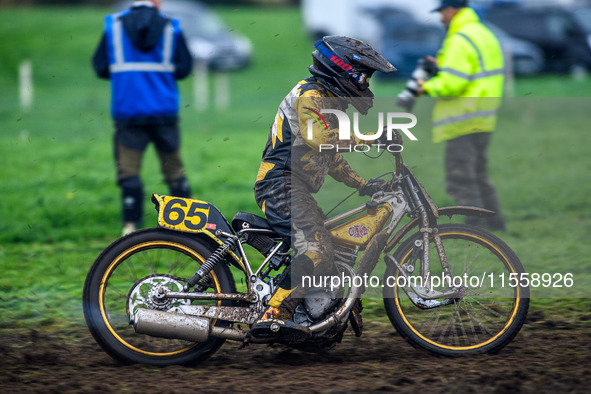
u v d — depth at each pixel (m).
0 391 13.77
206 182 34.25
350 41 14.62
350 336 17.00
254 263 19.47
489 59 22.84
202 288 15.35
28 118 56.31
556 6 80.19
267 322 14.62
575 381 14.07
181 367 15.17
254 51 98.06
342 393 13.62
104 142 46.16
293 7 155.38
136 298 15.12
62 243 26.00
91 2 140.88
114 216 28.97
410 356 15.88
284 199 14.77
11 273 22.02
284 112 14.74
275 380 14.38
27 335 17.08
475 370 14.77
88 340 16.84
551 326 17.42
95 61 24.78
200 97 68.31
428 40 72.75
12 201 30.91
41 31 104.19
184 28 86.69
